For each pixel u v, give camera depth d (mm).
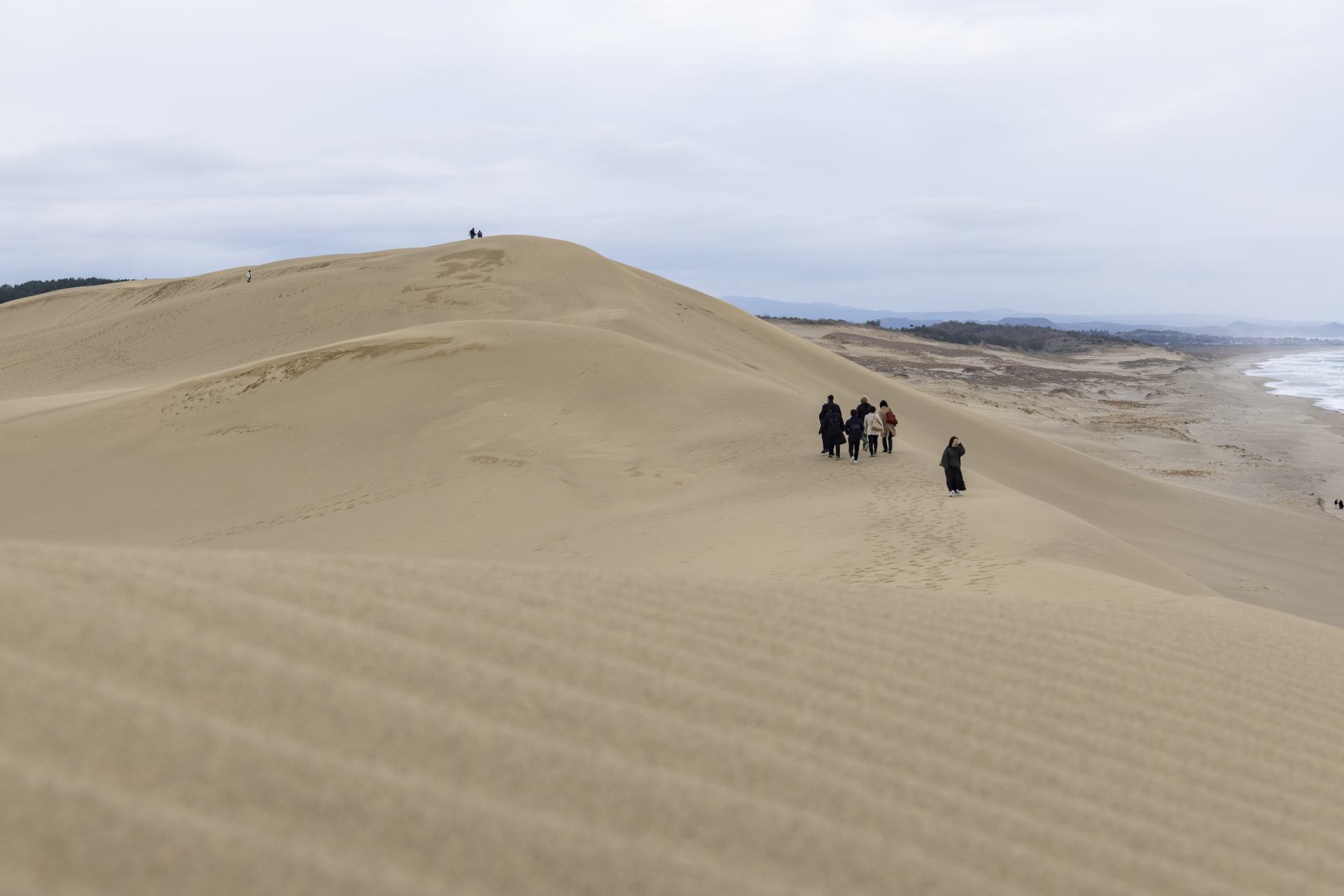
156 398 30281
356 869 2369
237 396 29344
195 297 62031
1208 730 5145
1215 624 7555
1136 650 6301
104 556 4129
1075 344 190250
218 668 3137
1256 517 33406
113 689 2834
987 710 4809
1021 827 3645
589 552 16891
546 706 3574
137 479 25125
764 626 5371
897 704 4617
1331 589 24188
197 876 2180
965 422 40594
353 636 3734
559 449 23688
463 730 3193
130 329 58844
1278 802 4434
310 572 4555
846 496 18328
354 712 3105
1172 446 55312
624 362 28781
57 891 2020
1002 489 18688
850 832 3252
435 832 2611
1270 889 3625
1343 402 88750
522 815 2811
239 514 22609
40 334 62531
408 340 31266
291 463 24938
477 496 21578
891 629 5840
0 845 2094
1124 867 3531
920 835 3369
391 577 4805
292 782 2631
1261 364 174250
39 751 2436
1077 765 4387
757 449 22344
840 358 51781
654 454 22781
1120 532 28453
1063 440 55125
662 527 17906
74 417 29844
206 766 2580
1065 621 6801
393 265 60031
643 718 3715
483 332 31500
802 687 4547
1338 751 5164
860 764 3844
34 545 4219
